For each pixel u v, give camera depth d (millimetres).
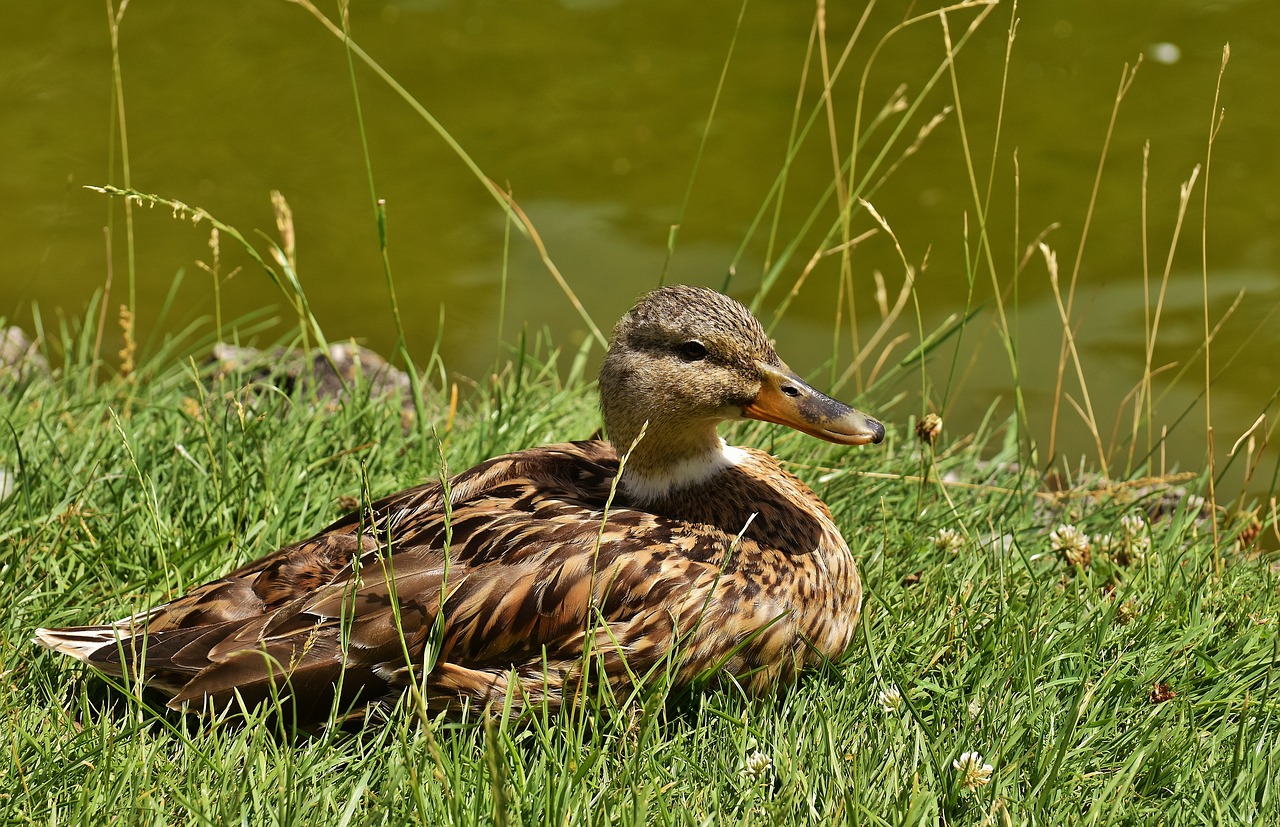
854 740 6969
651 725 6871
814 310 17047
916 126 21344
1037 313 16734
